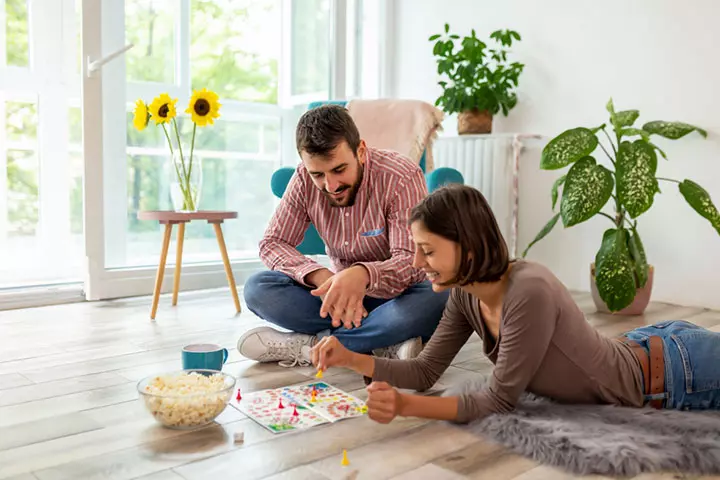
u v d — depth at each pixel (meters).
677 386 1.32
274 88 3.67
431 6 3.91
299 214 1.89
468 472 1.10
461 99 3.48
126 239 3.10
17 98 3.12
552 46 3.37
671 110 2.97
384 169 1.76
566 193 2.60
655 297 3.07
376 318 1.72
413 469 1.12
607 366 1.30
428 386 1.45
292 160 3.76
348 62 3.95
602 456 1.09
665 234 3.01
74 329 2.29
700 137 2.88
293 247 1.91
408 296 1.71
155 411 1.28
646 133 2.57
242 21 3.49
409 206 1.73
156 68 3.18
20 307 2.69
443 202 1.17
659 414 1.26
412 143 2.76
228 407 1.43
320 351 1.33
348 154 1.59
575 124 3.30
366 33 4.04
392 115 2.84
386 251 1.82
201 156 3.40
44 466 1.13
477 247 1.16
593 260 3.28
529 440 1.17
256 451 1.19
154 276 3.02
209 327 2.34
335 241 1.86
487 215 1.18
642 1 3.03
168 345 2.06
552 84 3.38
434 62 3.92
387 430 1.29
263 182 3.68
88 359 1.88
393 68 4.13
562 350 1.27
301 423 1.33
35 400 1.50
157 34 3.16
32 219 3.21
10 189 3.14
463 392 1.42
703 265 2.91
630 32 3.08
